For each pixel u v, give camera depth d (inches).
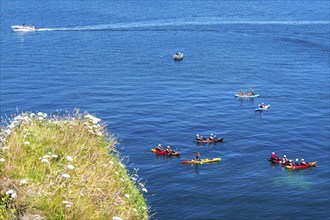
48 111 2684.5
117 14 6673.2
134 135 2348.7
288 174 1914.4
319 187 1796.3
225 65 3973.9
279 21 6087.6
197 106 2861.7
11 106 2738.7
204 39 5113.2
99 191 419.8
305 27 5689.0
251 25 5846.5
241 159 2075.5
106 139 592.7
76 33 5428.2
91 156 495.5
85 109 2746.1
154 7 7372.1
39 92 3046.3
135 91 3154.5
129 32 5502.0
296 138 2346.2
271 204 1658.5
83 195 392.8
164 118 2615.7
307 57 4266.7
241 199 1690.5
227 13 6712.6
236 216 1579.7
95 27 5772.6
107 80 3417.8
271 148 2213.3
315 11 6894.7
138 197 482.9
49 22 6077.8
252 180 1854.1
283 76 3629.4
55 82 3304.6
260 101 2999.5
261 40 5039.4
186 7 7342.5
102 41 4982.8
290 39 5059.1
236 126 2522.1
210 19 6269.7
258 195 1722.4
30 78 3390.7
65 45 4736.7
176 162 2030.0
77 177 425.7
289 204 1658.5
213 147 2215.8
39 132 499.8
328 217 1568.7
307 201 1680.6
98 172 459.2
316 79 3545.8
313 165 2005.4
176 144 2250.2
